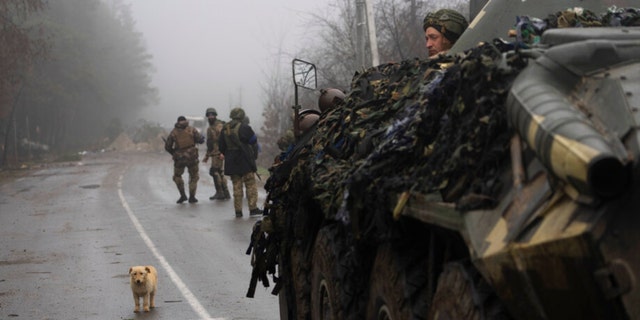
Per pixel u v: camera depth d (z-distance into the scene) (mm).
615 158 3008
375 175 4711
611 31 3867
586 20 4680
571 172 3109
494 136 3785
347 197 4969
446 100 4336
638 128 3182
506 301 3426
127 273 13164
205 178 35312
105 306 10852
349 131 5762
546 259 3164
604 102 3361
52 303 11078
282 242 7578
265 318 9883
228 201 24828
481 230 3572
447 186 3922
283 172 7195
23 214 22766
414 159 4574
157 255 14836
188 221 19859
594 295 3102
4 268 13891
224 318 9961
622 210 3062
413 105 4992
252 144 20375
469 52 4391
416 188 4223
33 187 33188
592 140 3111
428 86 4828
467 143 3859
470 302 3760
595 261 3057
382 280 4926
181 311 10438
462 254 4180
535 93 3467
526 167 3525
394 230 4637
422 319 4480
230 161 20344
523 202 3428
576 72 3533
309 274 6961
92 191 29922
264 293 11344
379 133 5281
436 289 4180
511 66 3875
